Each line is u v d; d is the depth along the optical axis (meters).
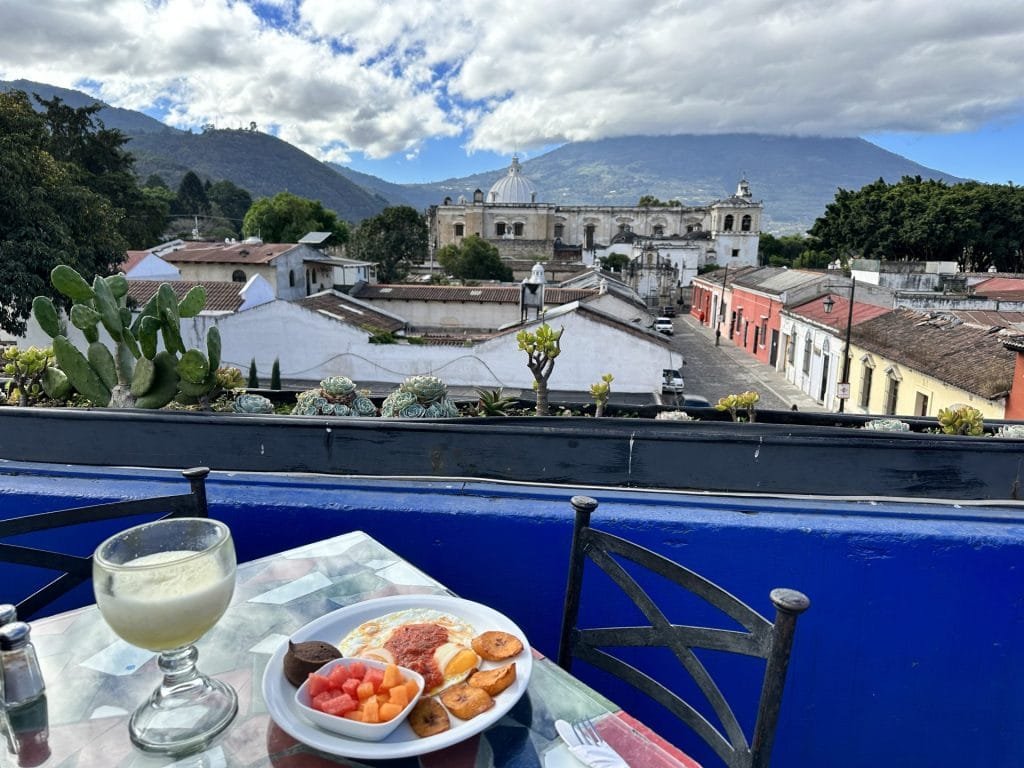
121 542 1.33
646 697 2.21
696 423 2.53
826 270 39.31
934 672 2.04
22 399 4.38
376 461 2.40
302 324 21.16
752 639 1.33
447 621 1.58
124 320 4.13
